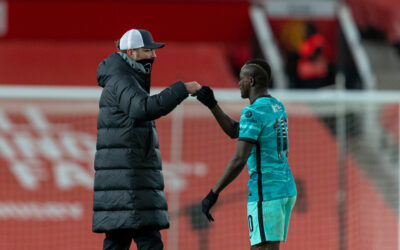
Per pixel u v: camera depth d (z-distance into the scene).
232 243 30.27
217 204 30.64
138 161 13.55
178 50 48.84
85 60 48.25
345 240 30.64
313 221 31.27
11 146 33.41
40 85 45.22
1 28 46.94
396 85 46.41
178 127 33.06
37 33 47.19
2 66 46.41
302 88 46.66
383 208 31.86
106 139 13.61
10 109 33.44
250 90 13.95
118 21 47.25
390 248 30.06
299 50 47.88
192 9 47.22
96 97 27.41
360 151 32.50
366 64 46.97
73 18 47.09
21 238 30.73
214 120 33.16
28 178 33.16
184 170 32.72
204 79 46.72
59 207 32.38
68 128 33.84
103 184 13.55
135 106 13.05
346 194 31.66
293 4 48.56
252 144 13.21
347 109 32.34
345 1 49.38
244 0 47.72
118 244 14.13
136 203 13.42
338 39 48.03
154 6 47.22
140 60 14.05
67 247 30.72
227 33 47.75
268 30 47.34
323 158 32.88
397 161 32.44
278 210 13.40
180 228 30.52
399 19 49.78
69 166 33.62
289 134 33.22
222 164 33.03
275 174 13.49
